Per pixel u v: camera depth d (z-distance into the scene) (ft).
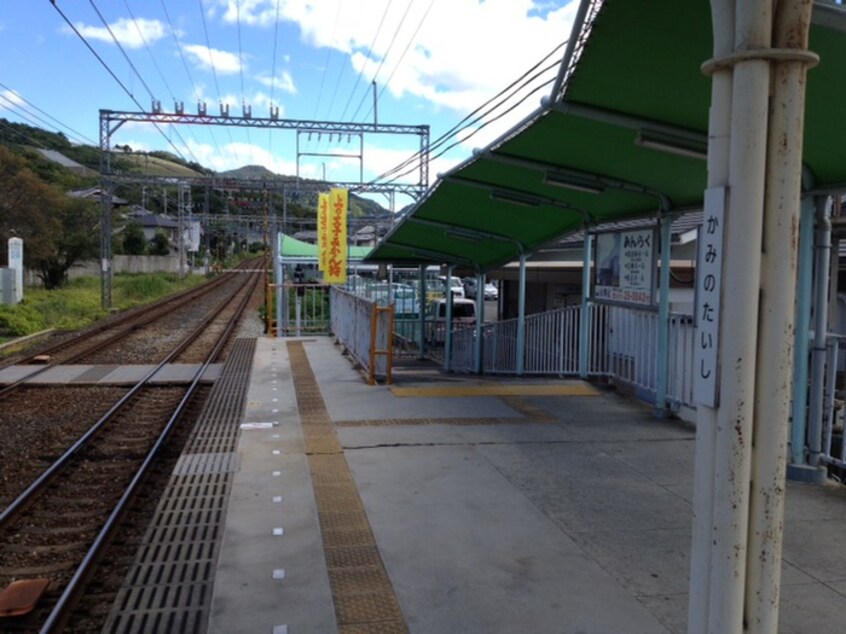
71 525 21.45
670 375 28.91
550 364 41.70
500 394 33.42
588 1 14.08
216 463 22.04
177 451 29.66
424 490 19.43
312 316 79.30
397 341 70.23
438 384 36.91
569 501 18.60
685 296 41.11
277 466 21.68
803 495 19.20
